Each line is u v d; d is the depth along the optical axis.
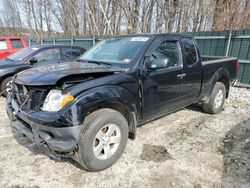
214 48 8.35
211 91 4.47
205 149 3.29
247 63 7.48
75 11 20.36
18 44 9.13
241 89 7.43
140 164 2.86
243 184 2.51
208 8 14.82
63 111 2.26
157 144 3.40
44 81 2.38
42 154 3.05
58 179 2.54
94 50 3.88
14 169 2.71
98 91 2.46
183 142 3.49
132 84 2.85
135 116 2.96
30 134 2.52
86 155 2.45
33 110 2.46
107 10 17.94
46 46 6.40
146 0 16.81
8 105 2.96
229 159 3.02
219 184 2.51
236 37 7.66
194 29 15.64
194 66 3.88
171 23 15.70
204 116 4.68
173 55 3.54
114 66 3.07
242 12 12.64
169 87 3.41
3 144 3.30
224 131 3.93
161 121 4.35
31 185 2.44
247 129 4.02
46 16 25.36
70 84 2.44
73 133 2.29
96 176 2.61
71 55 6.78
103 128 2.58
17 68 5.60
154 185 2.48
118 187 2.44
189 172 2.72
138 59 3.02
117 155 2.79
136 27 16.78
